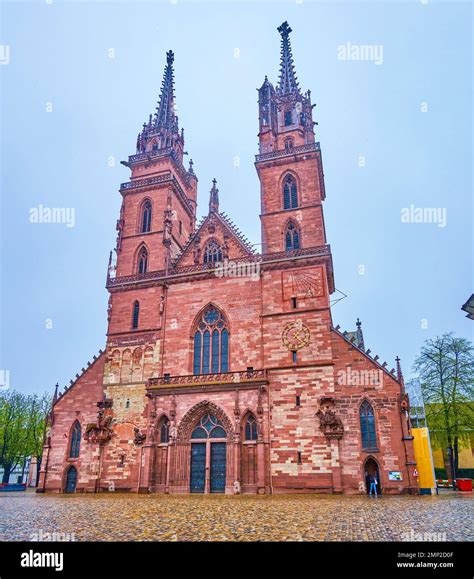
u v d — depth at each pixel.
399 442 43.66
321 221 56.16
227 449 47.53
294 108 65.06
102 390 56.53
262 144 63.44
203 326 55.41
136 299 59.41
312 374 48.16
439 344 66.56
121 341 57.72
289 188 59.56
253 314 53.06
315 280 51.91
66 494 50.50
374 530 19.03
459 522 21.80
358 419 45.47
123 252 64.06
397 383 45.28
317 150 59.22
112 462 52.59
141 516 25.20
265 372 49.03
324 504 32.25
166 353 55.28
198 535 18.00
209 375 50.84
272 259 54.44
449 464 66.38
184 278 57.66
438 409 65.56
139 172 69.69
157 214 64.69
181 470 48.62
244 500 37.06
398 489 42.47
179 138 76.94
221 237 59.47
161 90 77.62
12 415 92.12
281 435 46.94
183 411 50.19
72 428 56.25
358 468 44.00
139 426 52.97
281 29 73.12
